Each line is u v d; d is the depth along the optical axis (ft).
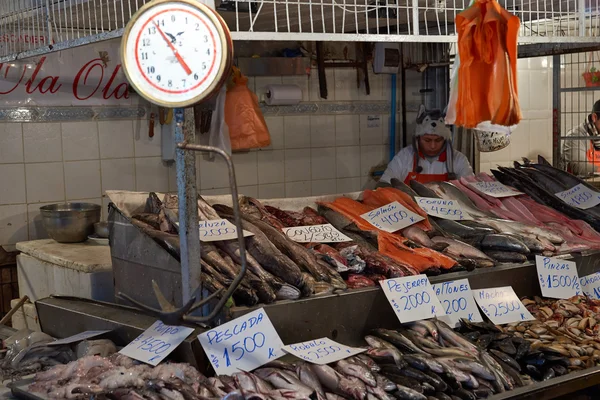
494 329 10.44
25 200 17.74
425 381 8.64
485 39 10.23
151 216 10.59
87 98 18.26
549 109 25.36
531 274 12.02
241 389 8.02
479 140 21.12
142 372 8.52
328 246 11.32
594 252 12.85
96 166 18.61
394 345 9.60
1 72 16.67
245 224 10.34
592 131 21.53
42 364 9.79
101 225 15.43
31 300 15.06
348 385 8.46
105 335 10.05
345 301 9.99
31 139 17.66
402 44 22.99
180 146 8.54
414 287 10.47
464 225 12.85
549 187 15.14
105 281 12.95
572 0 15.76
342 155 22.89
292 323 9.54
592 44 16.15
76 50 17.58
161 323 9.46
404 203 13.01
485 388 8.91
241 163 20.89
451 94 10.81
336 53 22.25
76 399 8.07
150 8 8.10
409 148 21.57
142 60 8.21
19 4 14.20
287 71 21.04
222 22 7.87
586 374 9.52
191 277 8.90
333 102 22.50
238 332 9.01
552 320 11.09
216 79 7.91
